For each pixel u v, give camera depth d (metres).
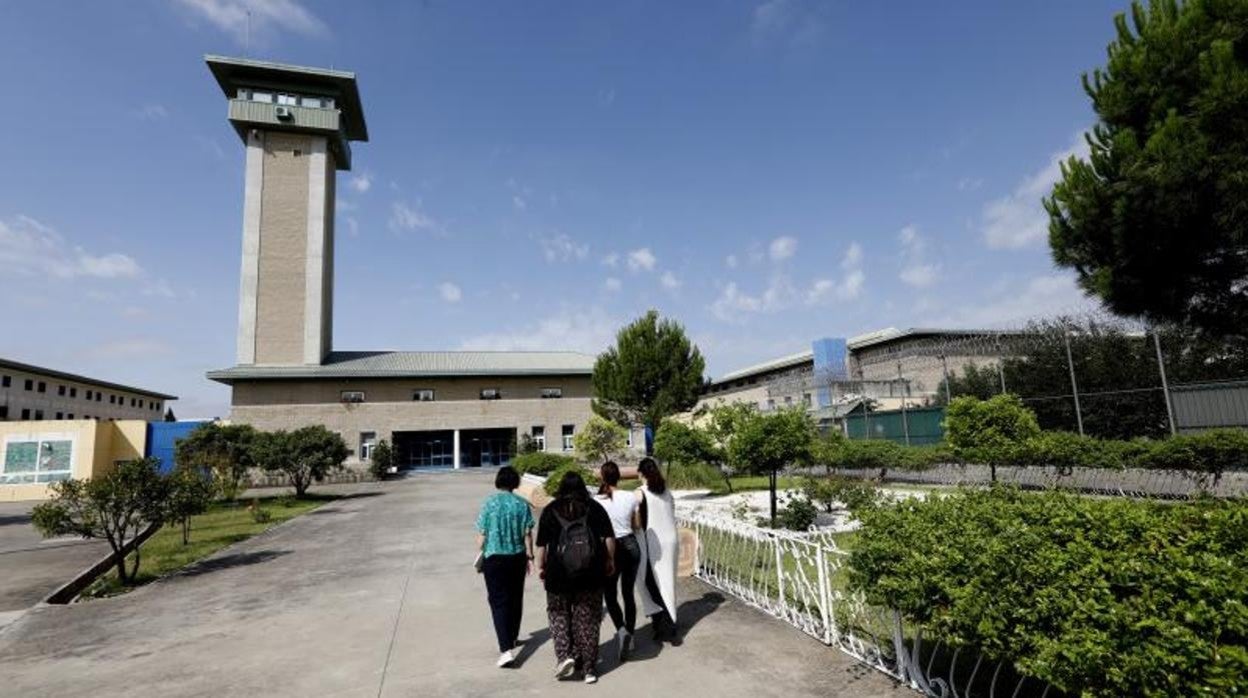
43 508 8.48
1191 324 6.73
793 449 10.61
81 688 4.55
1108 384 19.55
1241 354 9.02
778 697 3.84
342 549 10.59
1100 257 6.74
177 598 7.45
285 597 7.16
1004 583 2.88
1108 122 6.45
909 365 32.62
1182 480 11.53
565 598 4.46
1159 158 5.57
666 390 23.14
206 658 5.09
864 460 18.58
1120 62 6.20
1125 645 2.38
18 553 12.12
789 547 6.15
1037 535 2.97
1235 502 2.75
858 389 28.17
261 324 34.16
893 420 22.39
